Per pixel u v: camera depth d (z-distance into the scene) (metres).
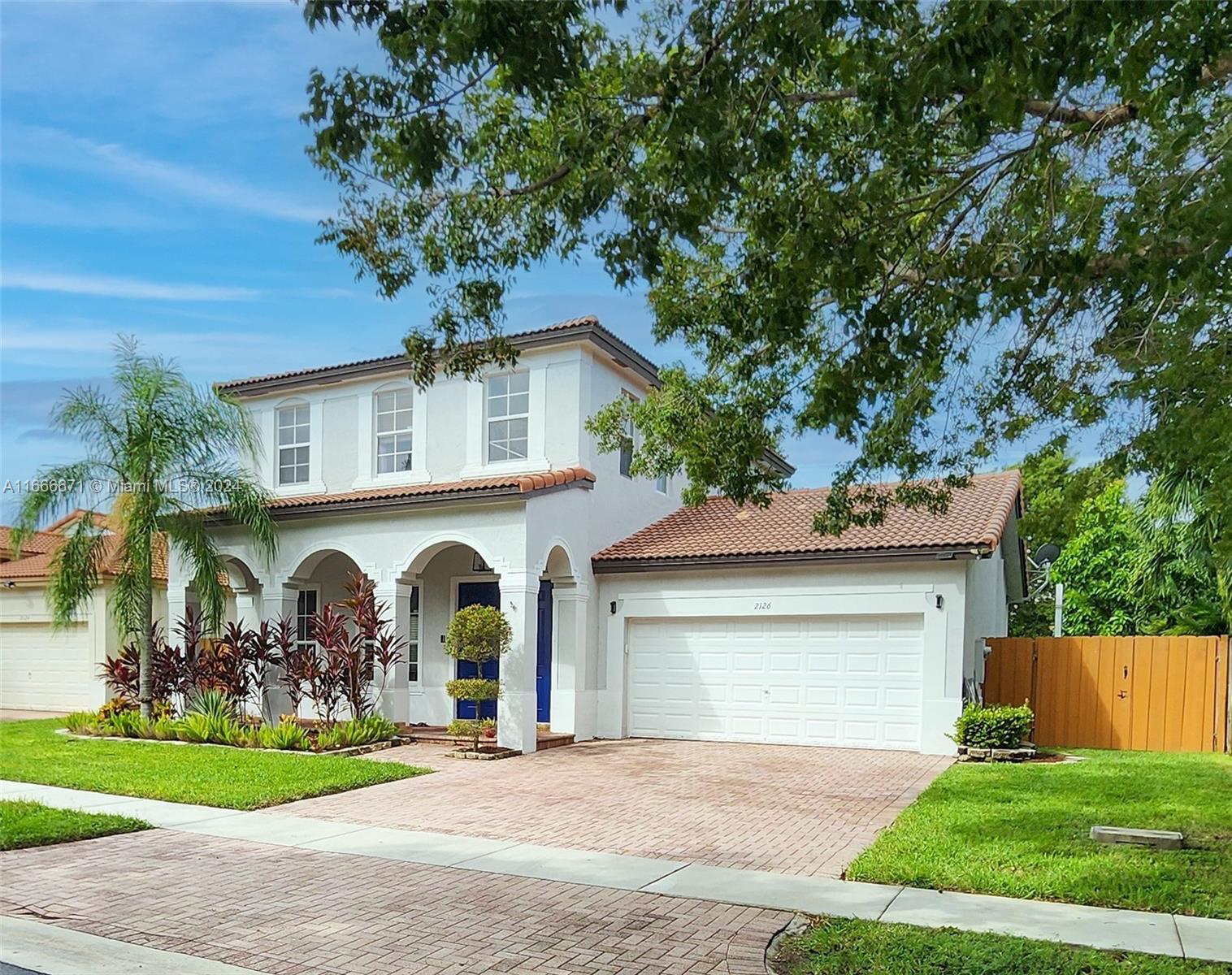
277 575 18.55
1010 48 5.07
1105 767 13.55
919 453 9.92
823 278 7.33
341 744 15.52
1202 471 7.89
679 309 9.74
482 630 15.26
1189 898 6.98
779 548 16.86
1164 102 5.63
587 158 6.76
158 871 8.02
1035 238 7.06
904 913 6.75
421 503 16.66
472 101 8.08
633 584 18.17
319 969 5.73
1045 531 9.34
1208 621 19.33
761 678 17.16
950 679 15.52
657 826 9.88
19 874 7.92
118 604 17.47
